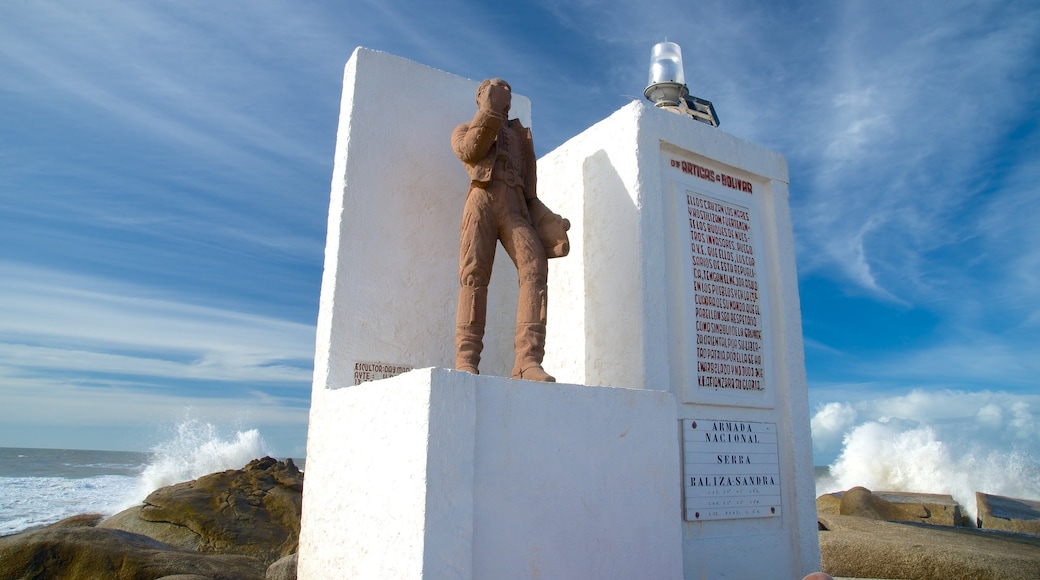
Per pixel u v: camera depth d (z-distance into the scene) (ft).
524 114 23.63
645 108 19.72
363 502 13.51
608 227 19.83
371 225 19.56
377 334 19.06
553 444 13.11
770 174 22.58
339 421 15.34
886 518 44.27
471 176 17.07
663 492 14.66
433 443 11.48
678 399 18.48
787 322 21.39
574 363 20.34
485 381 12.42
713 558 17.94
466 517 11.62
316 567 15.46
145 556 21.52
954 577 24.12
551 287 21.90
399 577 11.64
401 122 20.68
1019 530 39.91
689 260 19.76
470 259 16.31
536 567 12.42
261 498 34.19
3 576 20.01
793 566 19.63
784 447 20.56
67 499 62.90
